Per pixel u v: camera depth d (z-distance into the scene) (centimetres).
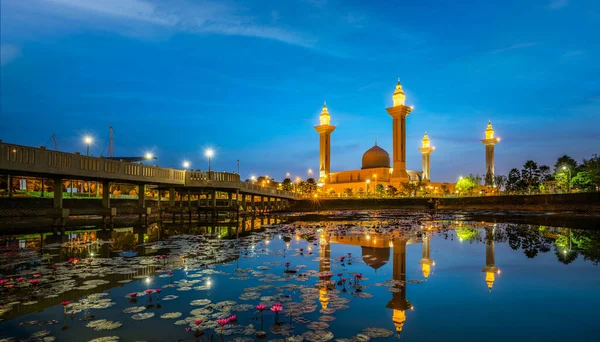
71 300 1063
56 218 2978
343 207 10481
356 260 1689
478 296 1106
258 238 2616
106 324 868
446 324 872
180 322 871
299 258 1748
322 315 930
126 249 2083
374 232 3005
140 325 862
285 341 765
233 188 5481
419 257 1772
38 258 1795
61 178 3127
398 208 9975
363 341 770
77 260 1688
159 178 4369
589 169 6806
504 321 895
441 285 1234
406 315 934
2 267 1559
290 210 9706
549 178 9969
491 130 15012
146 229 3588
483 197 8344
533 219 4756
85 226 3872
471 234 2820
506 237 2611
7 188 6169
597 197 5716
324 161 16175
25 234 3014
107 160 3481
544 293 1142
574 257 1770
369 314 941
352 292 1140
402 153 13750
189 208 4956
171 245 2242
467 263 1619
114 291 1159
